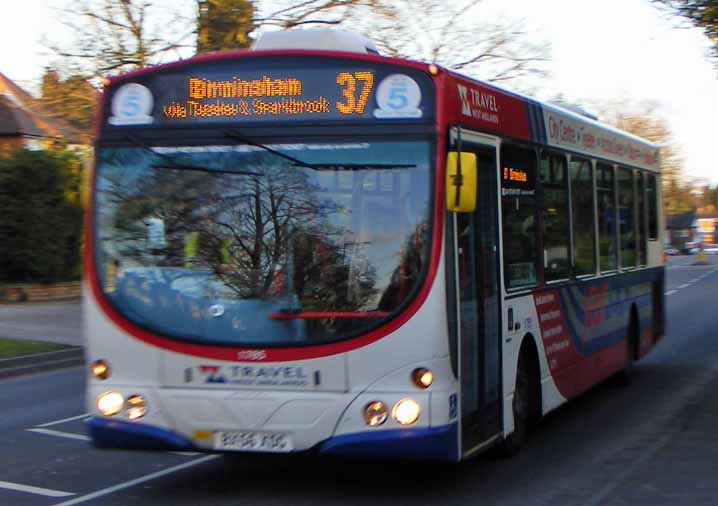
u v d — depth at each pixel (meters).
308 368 7.02
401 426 6.91
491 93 8.38
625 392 13.66
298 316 7.07
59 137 36.19
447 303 7.06
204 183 7.37
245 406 7.09
